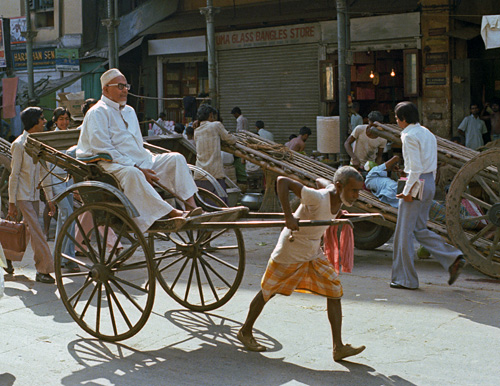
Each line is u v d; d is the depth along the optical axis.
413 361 4.56
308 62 17.09
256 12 17.75
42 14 22.08
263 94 18.05
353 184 4.45
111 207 5.02
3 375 4.45
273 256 4.70
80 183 5.05
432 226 6.98
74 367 4.59
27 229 6.89
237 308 5.89
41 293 6.49
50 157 5.43
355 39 16.20
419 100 15.64
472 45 15.51
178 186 5.64
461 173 6.53
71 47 21.16
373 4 15.92
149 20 19.39
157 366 4.59
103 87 5.53
